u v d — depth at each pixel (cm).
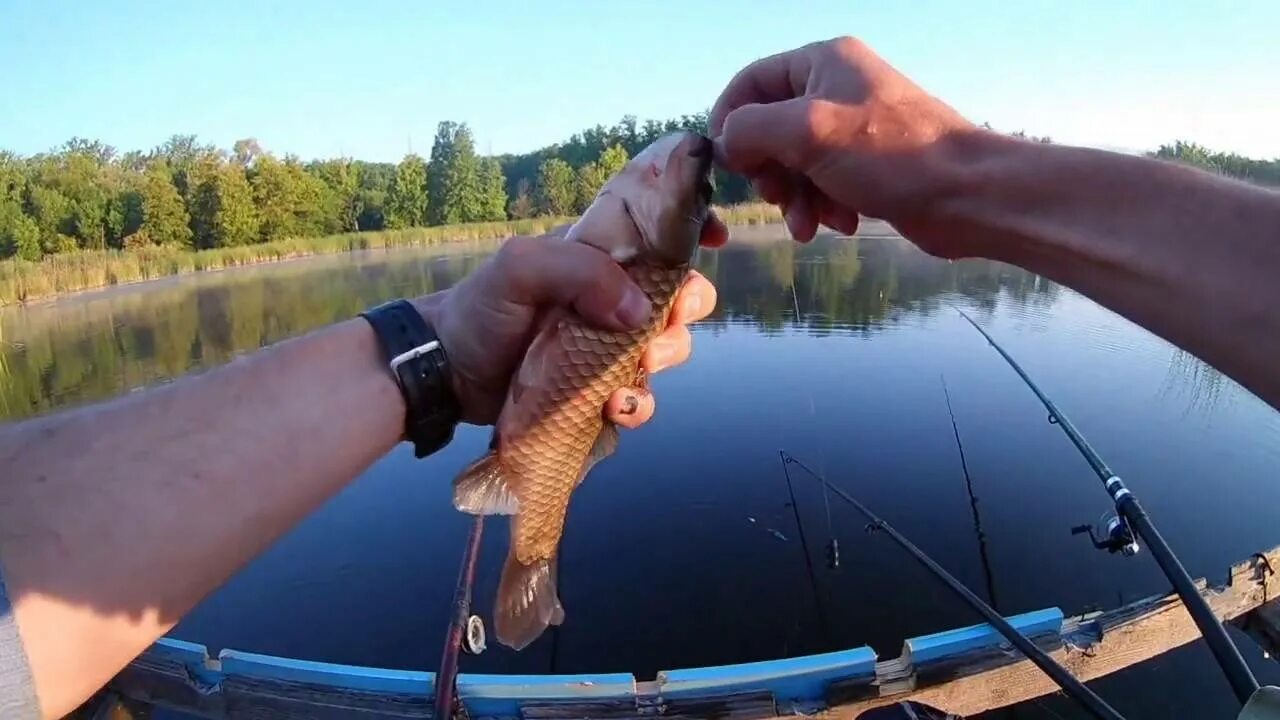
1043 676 70
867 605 127
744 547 145
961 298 352
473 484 39
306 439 27
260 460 26
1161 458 170
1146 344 258
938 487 164
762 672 68
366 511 173
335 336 31
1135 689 100
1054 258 25
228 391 26
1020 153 27
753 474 174
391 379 31
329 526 166
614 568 140
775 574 137
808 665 69
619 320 37
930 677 68
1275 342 20
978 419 200
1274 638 80
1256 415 193
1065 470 168
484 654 122
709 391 232
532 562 43
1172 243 22
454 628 65
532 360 37
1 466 22
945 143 28
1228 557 133
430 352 32
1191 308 21
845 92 30
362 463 29
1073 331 281
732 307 352
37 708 19
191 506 24
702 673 69
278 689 71
